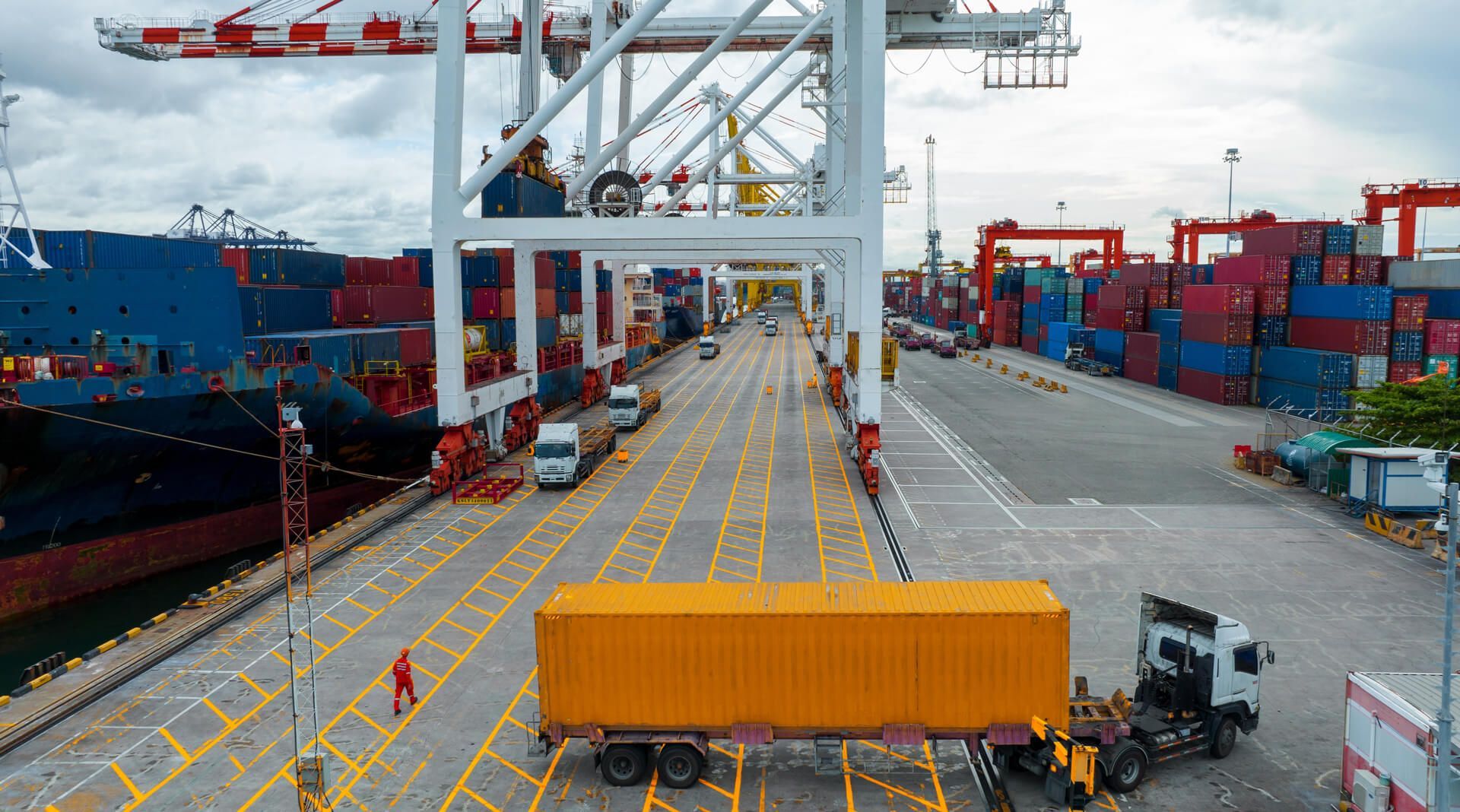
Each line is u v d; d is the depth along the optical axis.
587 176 49.78
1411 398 38.22
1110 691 19.33
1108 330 89.94
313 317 44.28
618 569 28.48
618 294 79.31
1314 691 19.73
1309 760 16.92
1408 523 32.03
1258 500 37.47
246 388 31.02
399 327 50.00
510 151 39.66
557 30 71.94
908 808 15.50
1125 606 24.72
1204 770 16.58
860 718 15.80
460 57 39.25
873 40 38.75
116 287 33.12
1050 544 31.06
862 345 39.94
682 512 36.12
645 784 16.41
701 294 168.38
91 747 17.67
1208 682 16.61
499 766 17.00
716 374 93.00
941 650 15.58
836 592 16.86
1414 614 24.31
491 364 48.25
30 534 27.83
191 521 32.38
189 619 24.30
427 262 60.34
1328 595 25.77
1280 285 64.38
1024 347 121.56
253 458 33.31
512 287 60.72
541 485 40.69
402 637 23.17
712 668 15.84
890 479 42.09
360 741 17.86
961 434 54.53
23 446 26.16
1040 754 15.97
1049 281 112.06
